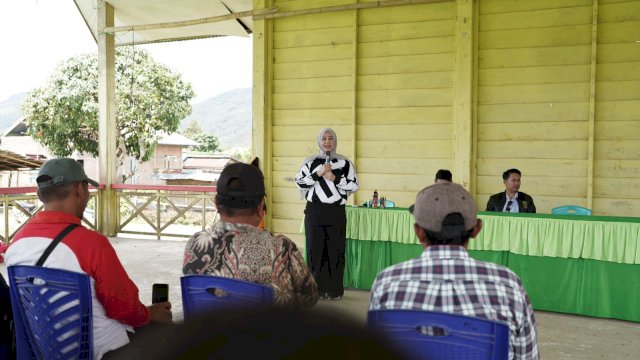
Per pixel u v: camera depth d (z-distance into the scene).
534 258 4.12
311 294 1.85
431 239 1.51
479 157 5.71
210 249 1.78
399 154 6.00
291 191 6.46
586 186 5.35
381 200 5.01
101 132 7.75
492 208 4.89
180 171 27.86
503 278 1.40
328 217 4.42
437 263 1.43
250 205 1.81
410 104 5.93
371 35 6.05
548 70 5.43
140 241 7.55
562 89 5.39
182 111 20.34
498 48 5.58
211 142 47.84
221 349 0.20
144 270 5.62
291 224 6.47
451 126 5.77
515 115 5.56
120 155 19.19
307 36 6.29
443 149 5.82
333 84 6.21
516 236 4.12
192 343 0.21
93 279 1.82
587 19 5.26
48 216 1.87
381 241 4.68
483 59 5.64
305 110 6.35
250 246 1.77
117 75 19.34
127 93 19.11
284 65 6.42
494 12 5.57
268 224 6.54
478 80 5.67
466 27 5.56
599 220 3.89
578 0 5.29
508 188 4.83
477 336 1.21
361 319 0.23
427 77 5.84
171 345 0.21
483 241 4.23
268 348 0.20
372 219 4.66
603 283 3.92
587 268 3.97
